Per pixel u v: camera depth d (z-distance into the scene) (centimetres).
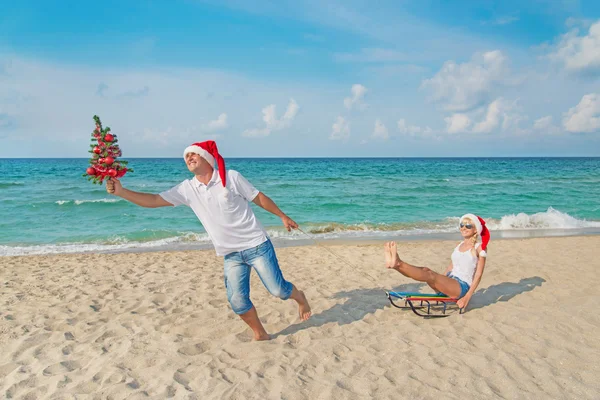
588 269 687
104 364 375
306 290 599
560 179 3588
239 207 388
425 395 324
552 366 365
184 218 1554
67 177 3584
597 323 450
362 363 375
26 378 351
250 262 400
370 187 2741
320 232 1308
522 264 729
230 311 513
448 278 471
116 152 366
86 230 1345
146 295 584
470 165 7350
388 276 688
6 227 1390
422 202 2009
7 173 4241
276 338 430
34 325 472
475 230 491
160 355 392
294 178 3641
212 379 346
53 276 709
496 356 385
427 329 449
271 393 326
